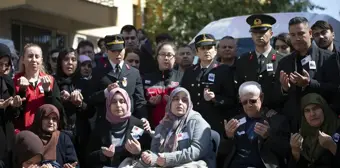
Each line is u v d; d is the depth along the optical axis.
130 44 9.74
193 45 10.58
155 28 19.47
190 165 7.10
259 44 7.59
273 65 7.54
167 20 19.25
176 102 7.39
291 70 7.23
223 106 7.73
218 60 9.02
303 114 6.92
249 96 7.16
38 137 7.20
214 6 18.95
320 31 8.16
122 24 18.59
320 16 10.72
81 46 10.22
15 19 14.65
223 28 11.14
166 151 7.30
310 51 7.20
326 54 7.20
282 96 7.18
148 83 8.49
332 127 6.86
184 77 8.21
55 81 8.00
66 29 16.58
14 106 7.34
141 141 7.70
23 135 7.10
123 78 8.09
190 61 8.94
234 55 8.91
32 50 7.88
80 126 8.06
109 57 8.23
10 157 7.39
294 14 10.87
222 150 7.24
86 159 7.79
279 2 19.88
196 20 19.05
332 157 6.74
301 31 7.11
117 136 7.71
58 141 7.49
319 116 6.81
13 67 8.63
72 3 14.79
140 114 8.13
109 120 7.73
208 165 7.27
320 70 7.13
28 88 7.82
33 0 13.38
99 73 8.18
